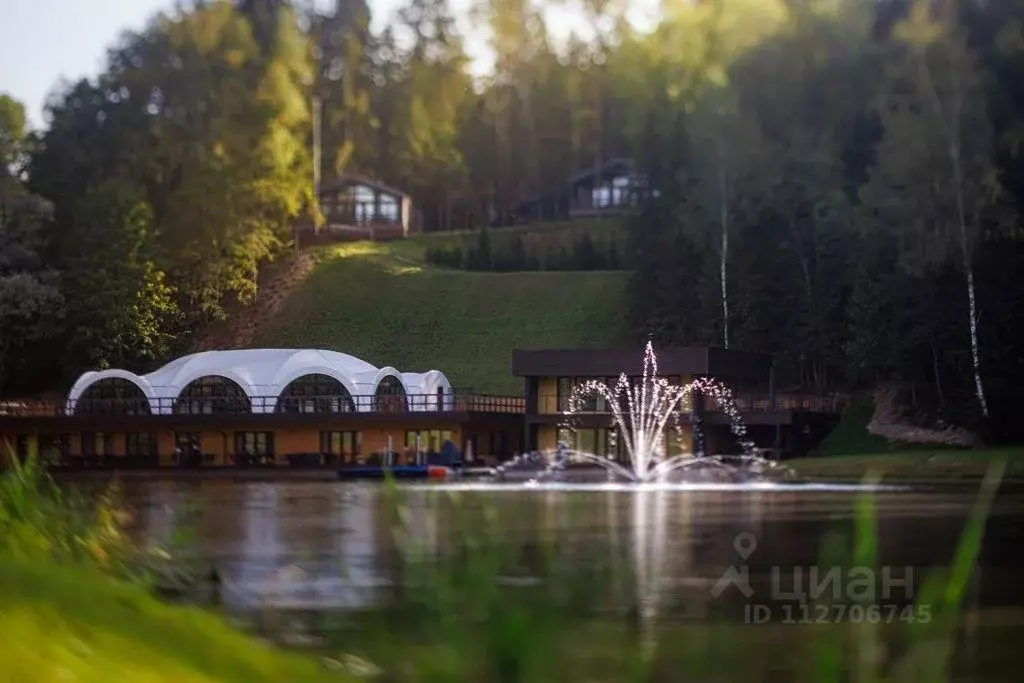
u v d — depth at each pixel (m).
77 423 80.75
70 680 14.70
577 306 108.69
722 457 71.38
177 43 128.75
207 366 84.06
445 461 72.12
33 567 20.48
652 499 47.56
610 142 154.25
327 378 86.25
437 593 17.59
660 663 18.48
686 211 100.06
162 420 79.75
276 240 120.31
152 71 128.75
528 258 123.00
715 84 99.94
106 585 20.66
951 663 18.97
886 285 81.12
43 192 120.25
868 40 103.56
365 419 77.06
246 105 124.00
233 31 131.25
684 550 30.28
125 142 124.81
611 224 134.62
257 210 119.81
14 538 24.09
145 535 35.31
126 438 81.06
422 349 106.75
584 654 18.59
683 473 64.44
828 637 19.02
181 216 115.75
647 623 21.30
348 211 135.62
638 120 119.25
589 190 142.12
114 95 130.75
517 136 154.12
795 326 92.75
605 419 75.62
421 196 157.00
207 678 16.38
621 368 75.25
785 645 19.95
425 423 76.12
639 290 99.94
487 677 15.71
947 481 58.31
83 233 110.75
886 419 81.50
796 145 98.00
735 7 102.88
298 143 128.62
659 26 125.81
